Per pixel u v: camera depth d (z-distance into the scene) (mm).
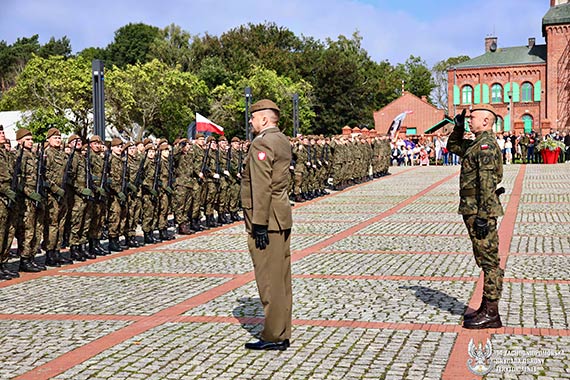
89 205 12055
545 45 78375
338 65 80250
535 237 13055
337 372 5719
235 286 9297
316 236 14156
